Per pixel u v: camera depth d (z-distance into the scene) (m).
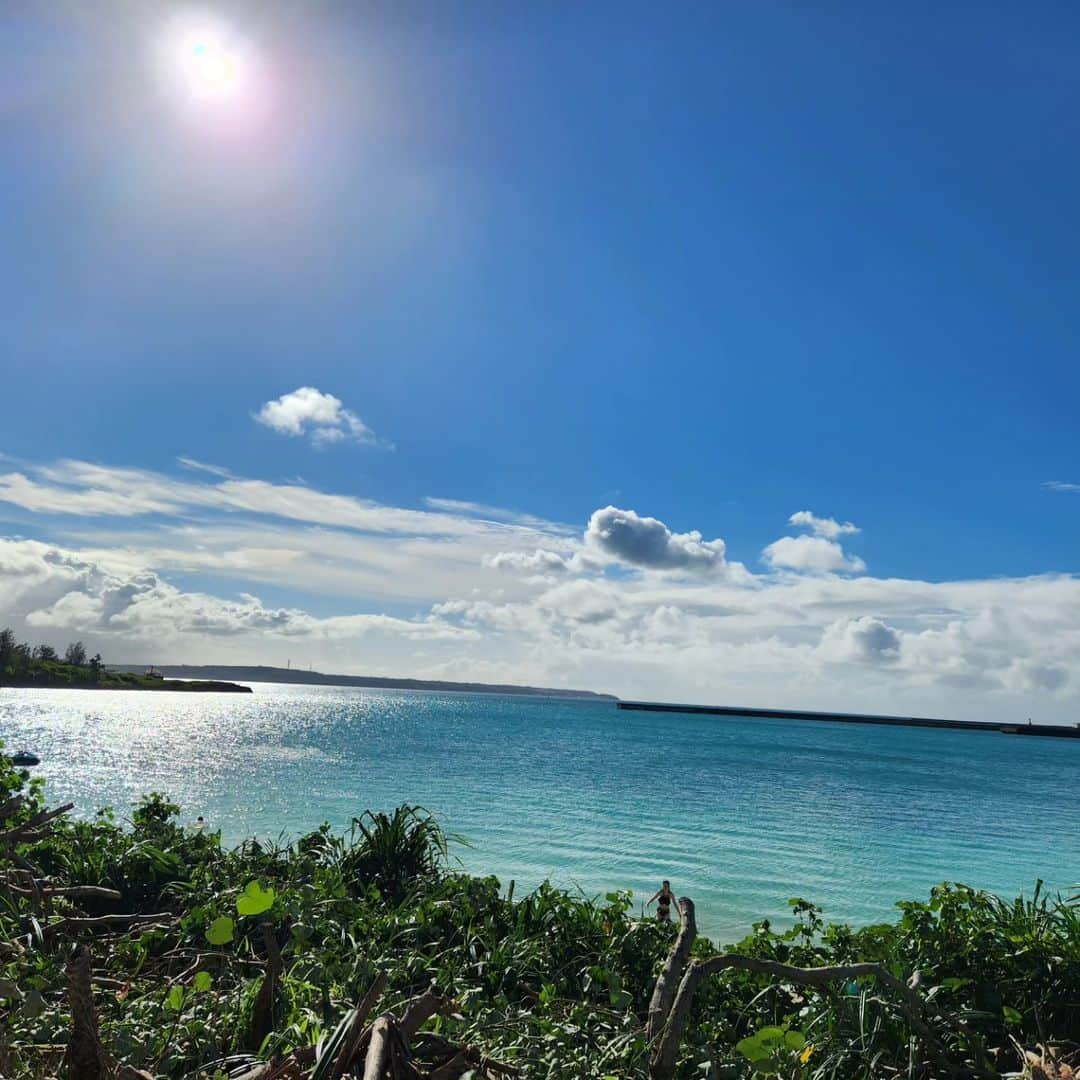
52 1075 3.56
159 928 6.57
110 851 8.05
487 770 38.16
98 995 5.03
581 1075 4.34
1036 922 6.59
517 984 6.36
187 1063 4.13
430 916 7.17
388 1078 3.05
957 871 19.75
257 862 8.68
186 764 36.22
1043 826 29.17
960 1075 4.88
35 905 5.88
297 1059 3.55
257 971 5.96
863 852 21.59
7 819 7.62
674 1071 4.61
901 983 5.04
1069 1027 5.70
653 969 6.58
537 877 15.68
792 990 6.35
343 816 21.97
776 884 16.59
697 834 22.50
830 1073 4.85
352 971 5.25
